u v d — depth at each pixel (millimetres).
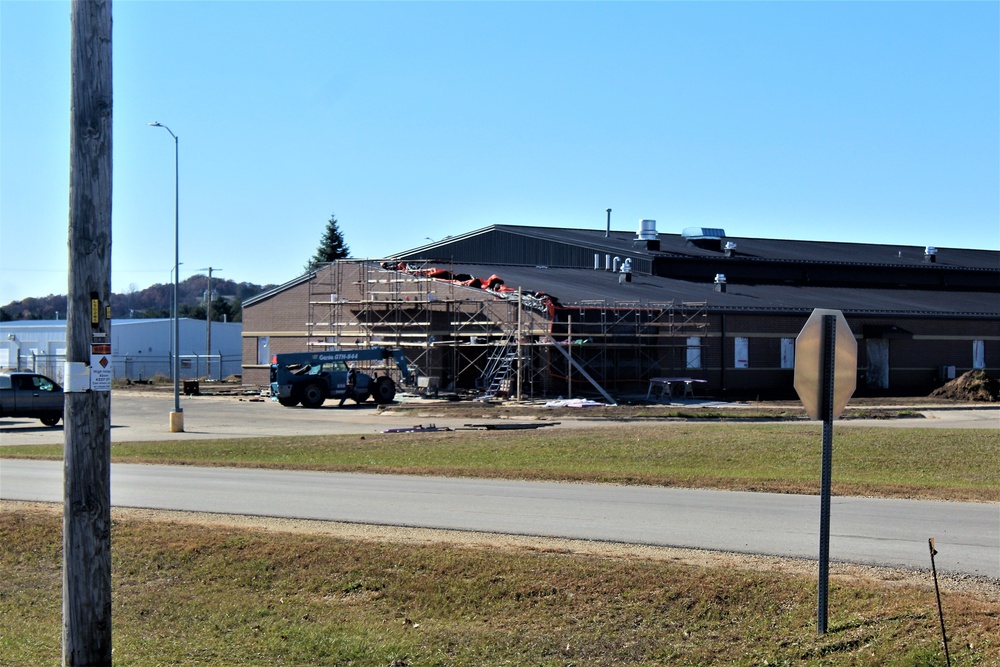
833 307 53438
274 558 12977
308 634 10820
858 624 9688
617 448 24859
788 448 23891
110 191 8594
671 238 71625
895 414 37969
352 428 34906
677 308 49250
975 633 9109
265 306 62594
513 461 23656
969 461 21922
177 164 36062
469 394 48188
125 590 12570
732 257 64438
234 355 97250
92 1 8438
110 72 8578
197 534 13992
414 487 18844
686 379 46812
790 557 12258
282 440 28922
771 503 16547
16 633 11359
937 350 55438
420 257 76688
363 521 15008
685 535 13695
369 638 10625
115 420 39344
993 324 57156
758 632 9977
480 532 14039
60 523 15047
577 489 18453
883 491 17734
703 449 24156
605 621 10648
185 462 23609
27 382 35969
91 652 8555
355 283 56875
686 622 10445
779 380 51688
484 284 51062
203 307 152375
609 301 48875
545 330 46156
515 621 10906
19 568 13781
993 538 13406
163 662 10203
